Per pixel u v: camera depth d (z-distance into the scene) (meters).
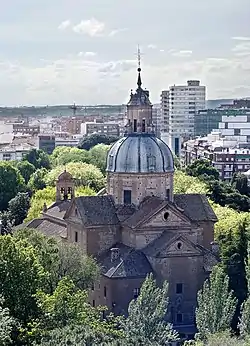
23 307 128.38
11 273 129.12
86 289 183.00
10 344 117.50
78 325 120.88
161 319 156.88
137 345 121.06
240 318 160.50
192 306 194.25
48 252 165.88
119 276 189.62
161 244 194.50
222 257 194.00
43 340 114.94
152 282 155.38
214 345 130.25
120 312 189.62
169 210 199.75
